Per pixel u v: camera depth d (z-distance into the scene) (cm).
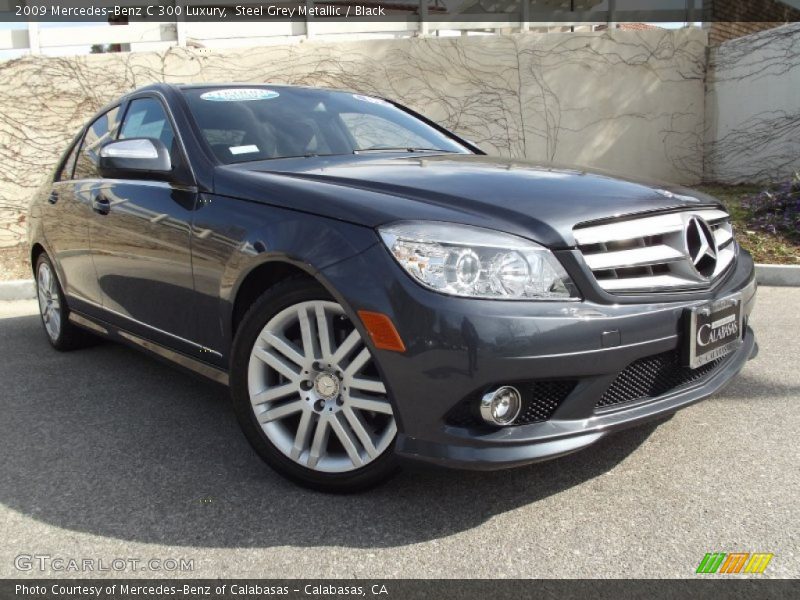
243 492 252
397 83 938
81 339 447
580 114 982
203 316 283
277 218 248
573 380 219
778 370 375
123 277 338
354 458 235
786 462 265
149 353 336
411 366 212
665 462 268
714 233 276
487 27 1002
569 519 230
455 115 953
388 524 229
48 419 329
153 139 307
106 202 349
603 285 224
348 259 223
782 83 930
